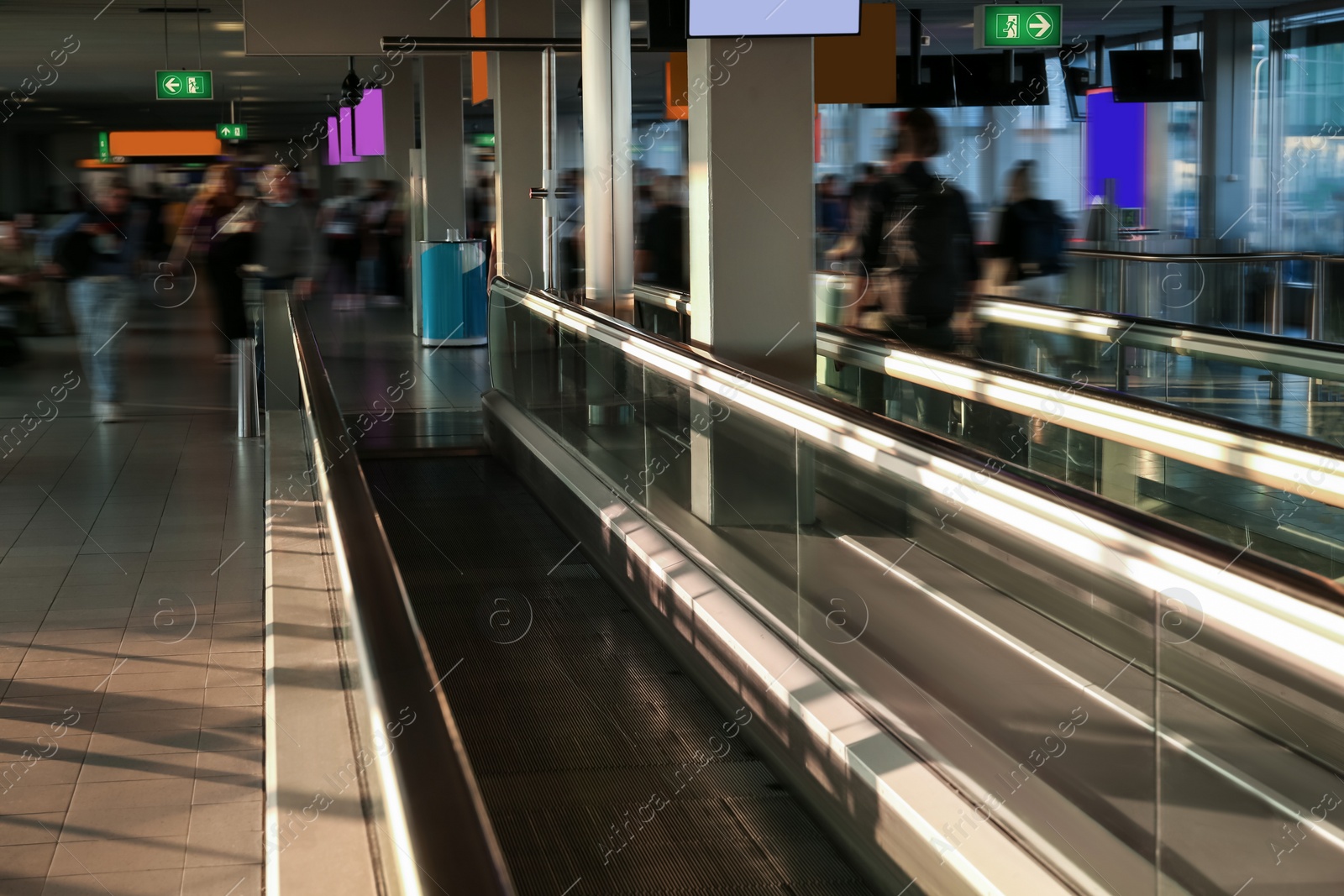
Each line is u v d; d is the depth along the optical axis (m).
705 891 3.10
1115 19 15.78
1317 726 1.79
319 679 3.07
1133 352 6.01
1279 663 1.85
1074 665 2.44
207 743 3.78
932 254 6.27
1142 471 5.33
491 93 10.05
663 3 6.57
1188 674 2.09
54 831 3.24
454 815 1.49
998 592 2.74
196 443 8.36
